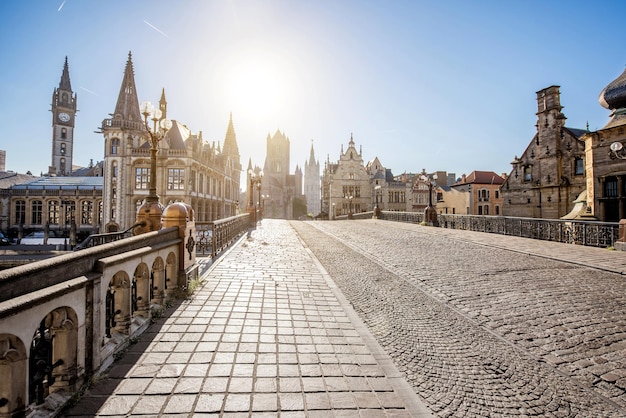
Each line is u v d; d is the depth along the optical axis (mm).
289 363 3916
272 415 2930
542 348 4539
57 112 102500
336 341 4609
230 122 83938
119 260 3779
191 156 44594
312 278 8305
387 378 3668
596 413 3172
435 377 3781
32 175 92062
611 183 19172
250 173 25484
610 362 4141
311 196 150750
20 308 2242
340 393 3332
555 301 6461
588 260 10141
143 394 3148
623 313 5766
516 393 3482
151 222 7352
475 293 7105
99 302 3393
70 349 2988
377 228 24359
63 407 2840
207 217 53969
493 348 4559
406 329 5238
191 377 3500
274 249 13055
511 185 34125
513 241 15203
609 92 19078
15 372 2352
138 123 52750
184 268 6363
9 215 67812
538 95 31078
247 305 6004
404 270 9445
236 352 4141
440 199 60031
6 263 19031
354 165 67375
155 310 5273
